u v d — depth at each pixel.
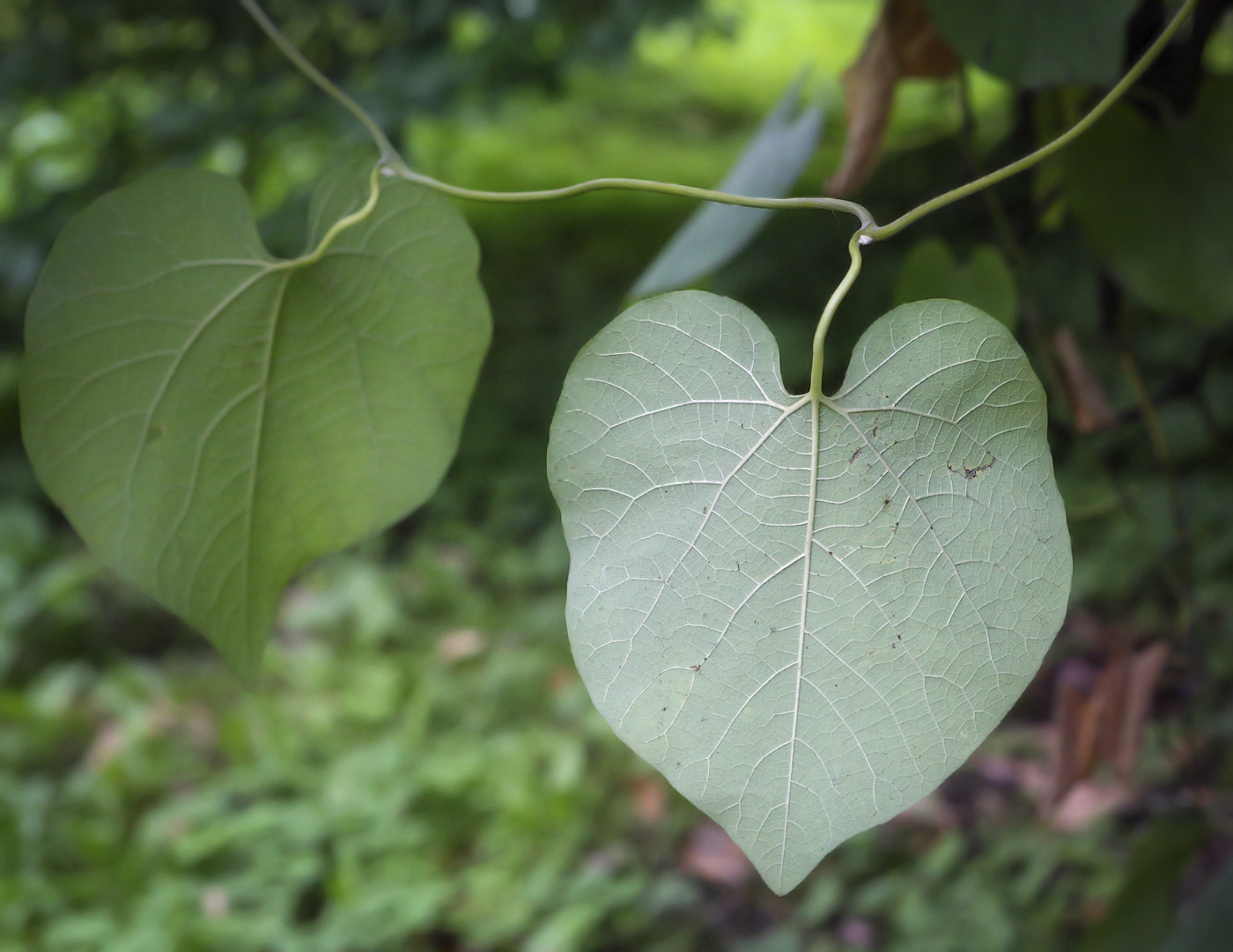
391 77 5.06
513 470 6.16
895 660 0.65
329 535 0.79
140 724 4.01
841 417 0.66
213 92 5.50
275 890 3.27
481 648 4.52
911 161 1.24
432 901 3.15
